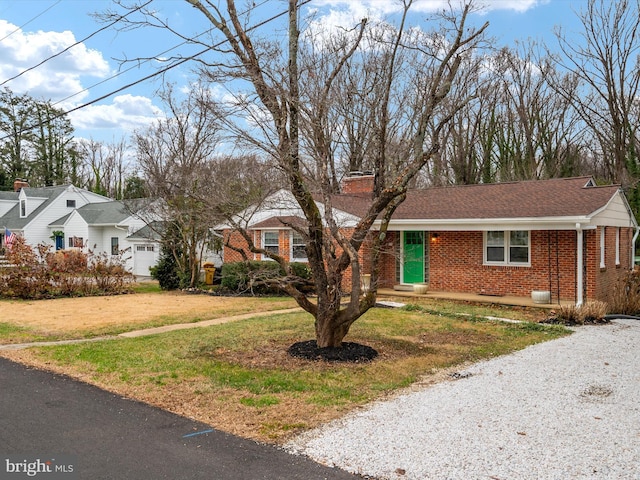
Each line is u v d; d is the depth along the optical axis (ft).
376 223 53.21
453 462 14.30
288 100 22.97
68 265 61.16
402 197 26.68
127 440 15.71
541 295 43.75
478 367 25.11
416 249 55.42
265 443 15.60
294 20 24.71
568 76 91.09
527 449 15.17
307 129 24.61
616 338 32.40
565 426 17.04
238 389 21.01
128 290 63.52
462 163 96.89
